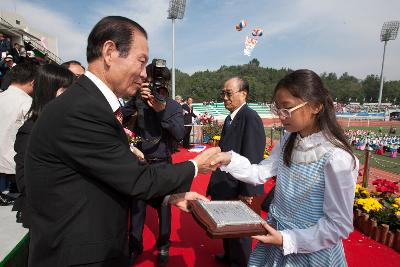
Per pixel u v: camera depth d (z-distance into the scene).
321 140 1.58
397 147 14.16
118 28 1.33
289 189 1.72
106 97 1.39
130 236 3.32
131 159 1.33
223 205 1.71
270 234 1.49
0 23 16.86
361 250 3.66
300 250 1.51
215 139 11.48
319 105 1.55
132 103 3.24
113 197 1.36
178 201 1.79
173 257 3.42
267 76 87.06
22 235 2.45
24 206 2.33
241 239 2.78
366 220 4.08
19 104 3.04
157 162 3.28
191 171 1.53
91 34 1.38
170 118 3.08
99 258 1.31
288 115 1.55
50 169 1.27
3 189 3.37
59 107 1.26
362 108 56.44
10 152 3.00
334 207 1.46
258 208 3.74
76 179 1.29
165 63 3.01
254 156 2.75
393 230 3.80
